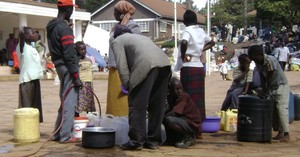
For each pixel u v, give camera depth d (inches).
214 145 257.6
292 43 1489.9
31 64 275.4
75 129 260.8
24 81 274.4
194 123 251.8
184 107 251.0
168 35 2086.6
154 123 239.0
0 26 992.9
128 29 245.8
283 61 1011.3
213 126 299.7
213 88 683.4
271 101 264.8
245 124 267.4
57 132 263.0
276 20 1696.6
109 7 2047.2
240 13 2082.9
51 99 520.1
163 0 2335.1
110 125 257.0
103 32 1322.6
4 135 285.4
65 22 255.4
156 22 1972.2
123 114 278.8
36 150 235.9
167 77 235.3
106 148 241.4
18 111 257.9
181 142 250.4
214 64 1315.2
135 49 228.5
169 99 257.3
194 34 271.1
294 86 675.4
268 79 270.1
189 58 271.6
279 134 276.4
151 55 226.7
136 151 235.6
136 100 230.7
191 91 271.3
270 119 266.4
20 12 920.9
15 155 225.3
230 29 1994.3
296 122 350.0
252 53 267.9
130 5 273.6
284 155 232.2
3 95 567.5
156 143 242.1
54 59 255.1
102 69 1093.8
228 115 305.7
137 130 232.7
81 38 1152.2
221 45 1651.1
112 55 277.1
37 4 1007.6
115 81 278.5
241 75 321.1
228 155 230.5
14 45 935.7
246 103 266.5
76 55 254.7
